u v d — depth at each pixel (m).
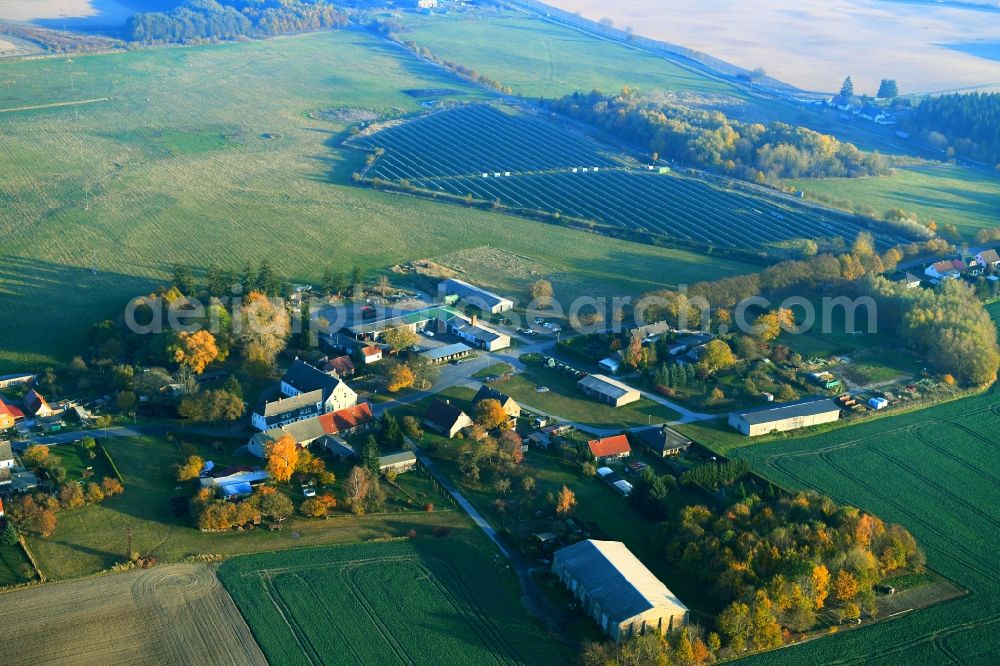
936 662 169.88
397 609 176.38
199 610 173.12
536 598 181.75
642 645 163.38
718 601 180.88
